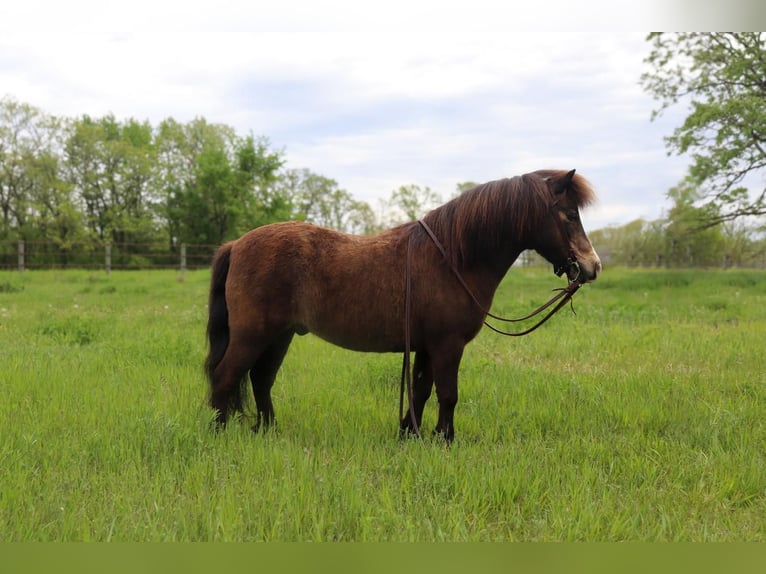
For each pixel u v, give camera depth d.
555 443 4.38
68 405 4.84
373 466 3.85
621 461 4.03
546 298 13.34
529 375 6.25
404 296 4.33
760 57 17.84
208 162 40.75
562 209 4.44
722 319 10.57
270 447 3.97
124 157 41.53
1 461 3.56
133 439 4.00
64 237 38.62
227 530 2.88
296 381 6.09
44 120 38.69
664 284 18.00
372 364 6.37
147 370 6.11
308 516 3.09
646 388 5.79
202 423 4.36
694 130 18.66
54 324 8.50
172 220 43.31
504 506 3.31
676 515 3.20
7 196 38.34
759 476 3.67
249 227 40.44
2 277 18.56
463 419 4.96
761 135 17.77
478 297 4.42
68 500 3.16
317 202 52.16
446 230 4.39
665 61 19.14
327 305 4.37
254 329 4.40
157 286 17.11
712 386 5.93
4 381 5.45
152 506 3.14
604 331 8.95
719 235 27.28
